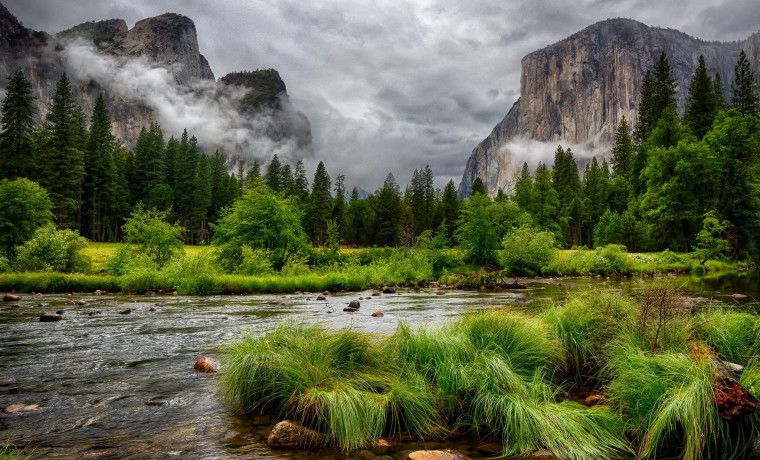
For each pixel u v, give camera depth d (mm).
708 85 60906
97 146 74625
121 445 3803
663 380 4352
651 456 3723
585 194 97125
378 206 95312
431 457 3318
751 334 6387
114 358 7133
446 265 36781
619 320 6770
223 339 8734
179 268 23250
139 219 28031
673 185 44156
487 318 6395
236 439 3980
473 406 4570
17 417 4496
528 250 35750
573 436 3938
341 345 5477
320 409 4133
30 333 9367
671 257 38812
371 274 25984
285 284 21438
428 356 5465
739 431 3639
